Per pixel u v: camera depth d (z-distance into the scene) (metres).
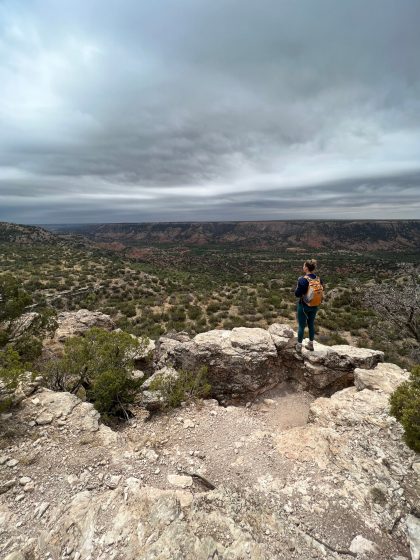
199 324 28.28
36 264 50.81
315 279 7.93
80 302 35.06
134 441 5.75
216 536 3.51
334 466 4.82
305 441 5.53
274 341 8.98
